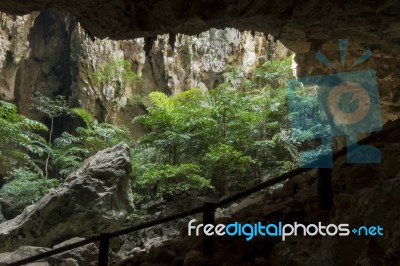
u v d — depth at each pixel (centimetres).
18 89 1691
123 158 1109
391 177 289
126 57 1686
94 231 1027
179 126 1348
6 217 1275
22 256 727
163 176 1246
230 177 1320
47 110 1566
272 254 361
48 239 1002
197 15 633
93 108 1636
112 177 1068
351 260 249
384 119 1160
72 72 1652
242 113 1338
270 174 1319
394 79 1010
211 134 1342
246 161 1252
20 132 1348
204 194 1314
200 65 1719
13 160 1450
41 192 1303
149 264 435
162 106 1386
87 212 1011
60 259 741
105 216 1023
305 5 637
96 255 782
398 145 299
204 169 1323
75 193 1012
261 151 1361
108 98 1638
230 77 1641
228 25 747
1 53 1533
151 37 741
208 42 1717
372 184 363
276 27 758
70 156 1462
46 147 1460
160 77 1711
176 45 1700
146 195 1284
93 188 1030
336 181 428
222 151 1222
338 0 630
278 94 1411
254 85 1588
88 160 1202
